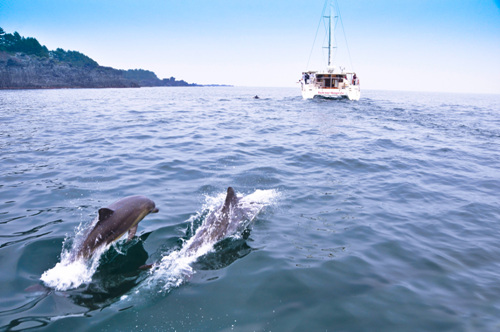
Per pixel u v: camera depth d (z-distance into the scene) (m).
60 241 6.51
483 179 11.46
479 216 8.26
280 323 4.50
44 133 18.45
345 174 11.66
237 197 8.69
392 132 21.33
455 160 14.17
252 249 6.49
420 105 50.25
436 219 8.04
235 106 40.88
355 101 47.12
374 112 34.31
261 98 62.44
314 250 6.46
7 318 4.46
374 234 7.16
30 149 14.41
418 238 7.04
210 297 5.02
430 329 4.41
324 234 7.14
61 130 19.53
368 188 10.21
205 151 14.54
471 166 13.24
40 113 29.17
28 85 135.12
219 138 17.80
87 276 5.50
